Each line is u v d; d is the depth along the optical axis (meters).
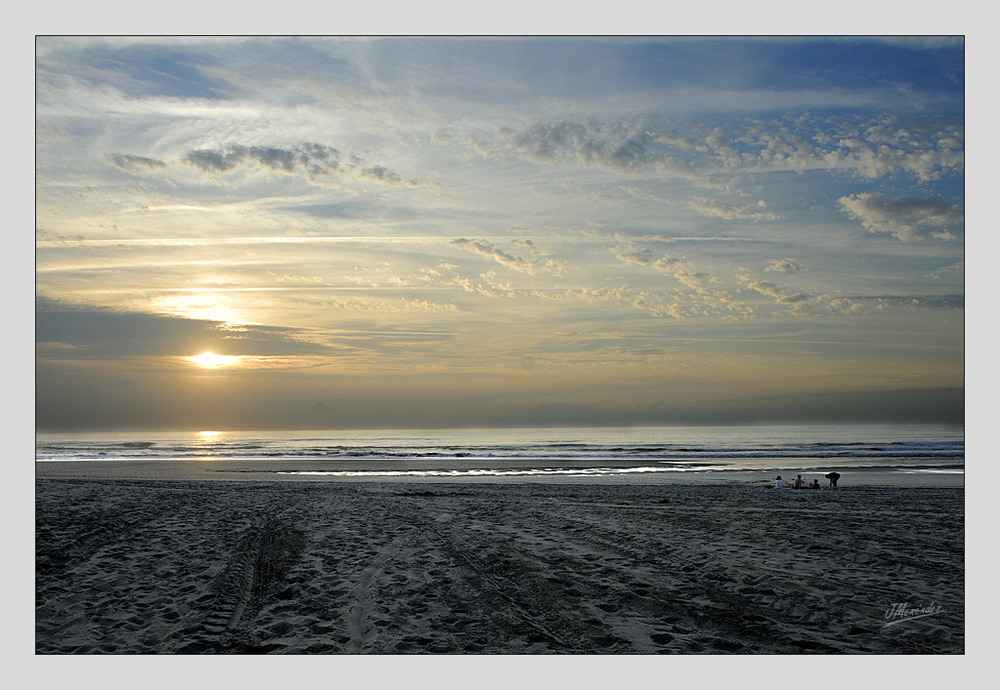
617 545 9.12
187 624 6.06
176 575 7.54
